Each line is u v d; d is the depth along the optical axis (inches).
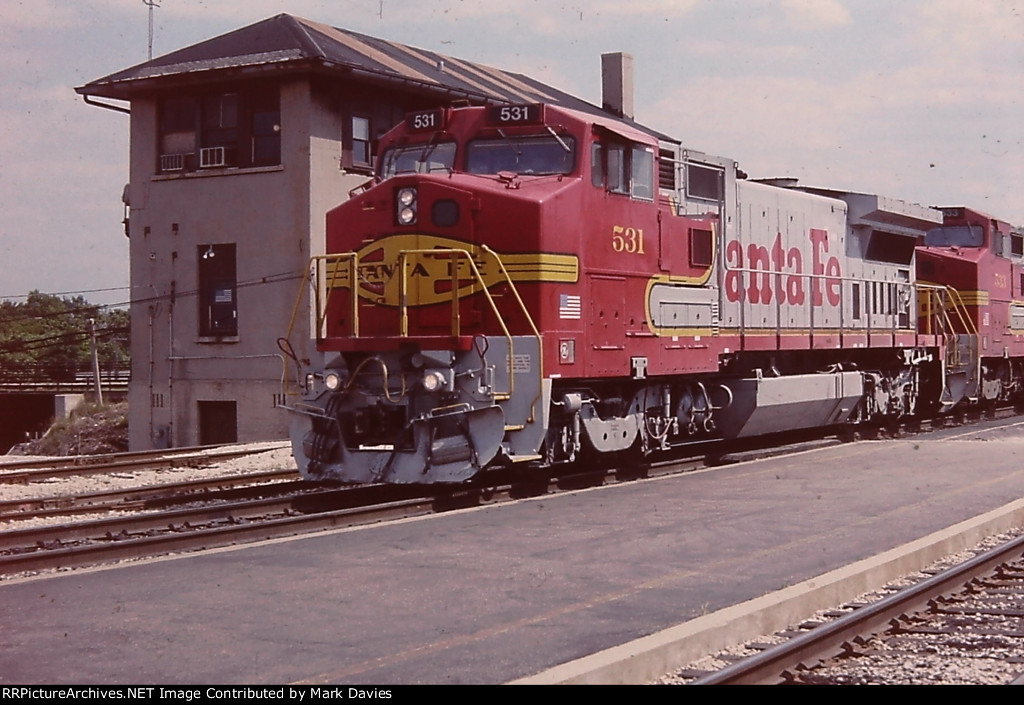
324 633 303.9
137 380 1219.9
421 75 1227.9
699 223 669.3
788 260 783.7
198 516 503.5
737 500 536.1
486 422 524.4
